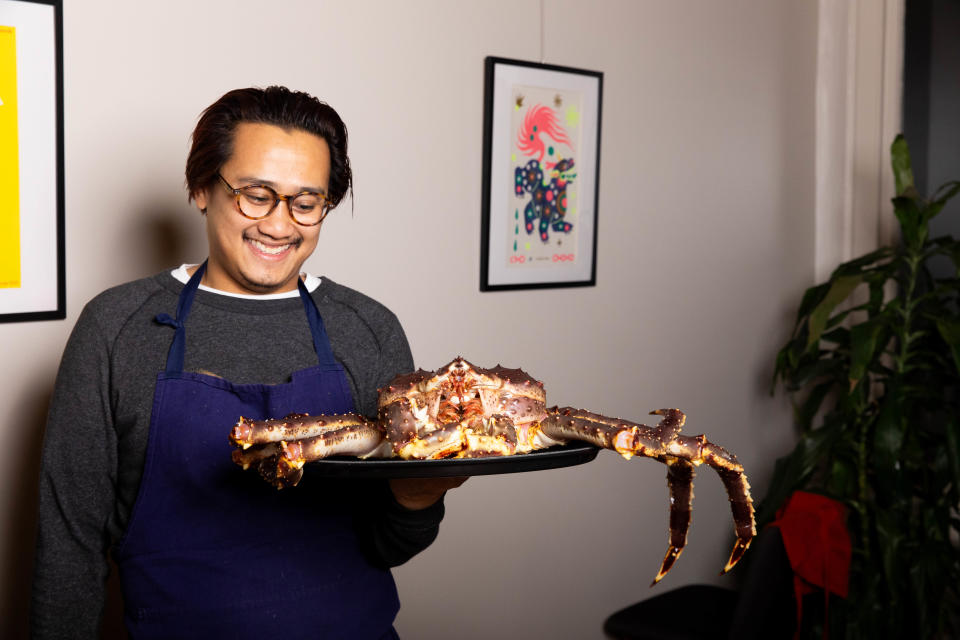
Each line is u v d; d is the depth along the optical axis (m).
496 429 1.02
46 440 1.20
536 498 2.48
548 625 2.54
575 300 2.53
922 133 3.17
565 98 2.42
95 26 1.67
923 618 2.62
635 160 2.66
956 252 2.63
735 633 2.34
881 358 3.27
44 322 1.65
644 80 2.66
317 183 1.22
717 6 2.87
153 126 1.75
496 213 2.30
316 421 1.04
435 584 2.27
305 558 1.26
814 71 3.26
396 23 2.08
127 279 1.74
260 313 1.29
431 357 2.21
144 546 1.20
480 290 2.29
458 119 2.21
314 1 1.95
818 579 2.48
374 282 2.09
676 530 1.12
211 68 1.82
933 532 2.68
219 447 1.21
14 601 1.64
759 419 3.16
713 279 2.95
